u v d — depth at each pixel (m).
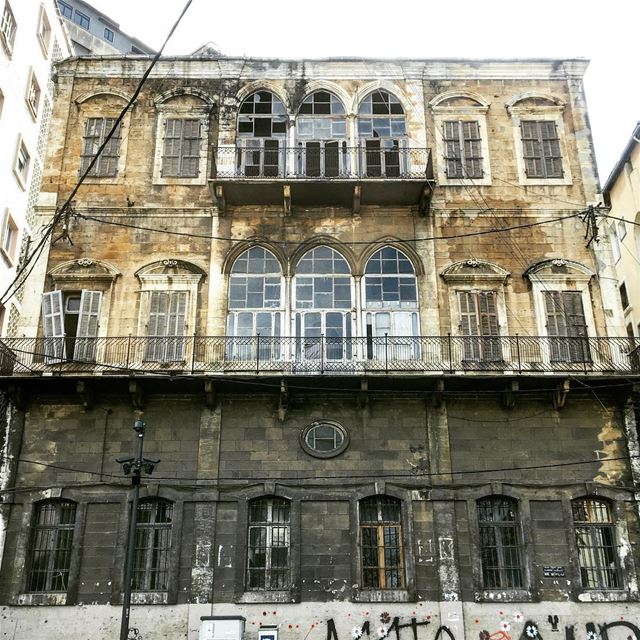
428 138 25.41
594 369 22.38
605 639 19.67
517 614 19.88
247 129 25.53
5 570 20.20
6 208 28.59
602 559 20.77
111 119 25.44
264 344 22.72
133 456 21.36
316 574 20.22
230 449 21.44
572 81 26.12
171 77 25.95
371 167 25.03
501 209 24.44
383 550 20.72
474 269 23.75
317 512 20.83
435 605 19.94
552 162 25.12
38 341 22.34
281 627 19.69
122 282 23.47
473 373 21.77
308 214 24.33
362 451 21.47
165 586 20.27
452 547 20.47
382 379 21.09
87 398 21.41
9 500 20.84
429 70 26.17
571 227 24.33
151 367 22.33
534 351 22.77
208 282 23.53
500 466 21.39
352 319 23.28
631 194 29.67
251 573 20.42
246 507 20.83
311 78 26.08
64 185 24.52
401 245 24.05
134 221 24.09
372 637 19.62
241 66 26.06
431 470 21.27
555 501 21.05
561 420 21.92
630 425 21.77
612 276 23.75
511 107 25.66
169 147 25.11
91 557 20.36
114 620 19.72
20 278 24.70
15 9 28.92
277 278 23.72
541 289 23.53
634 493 21.08
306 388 21.56
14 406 21.67
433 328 23.08
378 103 25.91
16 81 29.25
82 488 20.98
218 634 18.05
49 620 19.72
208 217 24.20
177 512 20.69
